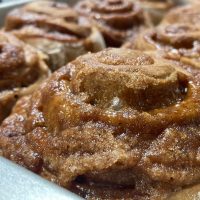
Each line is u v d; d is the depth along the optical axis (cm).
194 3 39
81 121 17
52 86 19
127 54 19
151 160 16
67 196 15
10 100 24
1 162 17
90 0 37
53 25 30
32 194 15
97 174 17
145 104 18
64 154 17
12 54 25
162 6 41
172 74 18
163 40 27
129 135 17
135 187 17
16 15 31
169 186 17
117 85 18
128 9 36
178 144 17
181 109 18
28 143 18
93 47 30
